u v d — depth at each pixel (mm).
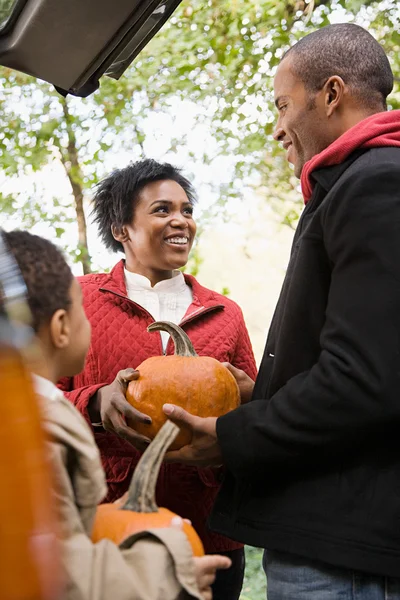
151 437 2240
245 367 2945
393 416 1807
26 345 1056
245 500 2045
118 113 8383
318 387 1878
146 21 2770
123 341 2738
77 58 2783
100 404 2434
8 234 1629
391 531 1815
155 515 1597
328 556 1844
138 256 2990
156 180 2990
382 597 1863
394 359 1810
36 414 1006
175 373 2260
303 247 2055
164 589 1401
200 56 8258
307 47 2250
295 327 2062
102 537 1546
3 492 934
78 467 1473
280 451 1931
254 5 7832
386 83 2271
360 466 1892
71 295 1632
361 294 1865
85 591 1314
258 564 5309
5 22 2670
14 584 921
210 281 11617
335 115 2225
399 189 1907
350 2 7738
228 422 2025
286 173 8852
